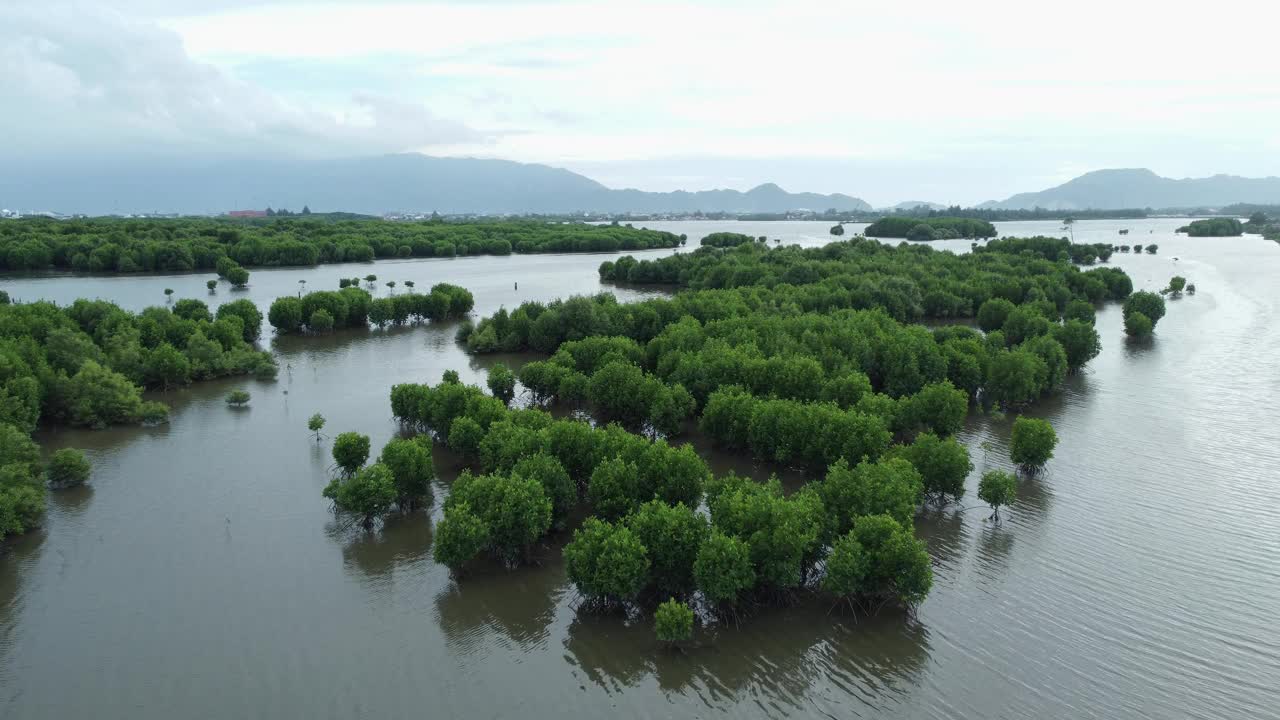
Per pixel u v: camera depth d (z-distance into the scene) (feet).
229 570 169.37
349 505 182.70
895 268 572.92
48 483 213.87
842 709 125.18
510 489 167.94
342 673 134.41
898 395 284.20
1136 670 133.59
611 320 393.50
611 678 133.49
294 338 431.43
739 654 139.44
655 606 153.07
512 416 218.38
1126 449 238.68
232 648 141.38
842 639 143.43
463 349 404.57
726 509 159.74
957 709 124.47
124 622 149.48
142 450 244.01
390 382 332.39
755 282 553.23
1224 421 264.31
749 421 224.74
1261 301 518.78
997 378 278.26
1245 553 173.17
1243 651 138.51
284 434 259.80
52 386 267.18
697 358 280.10
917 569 143.43
